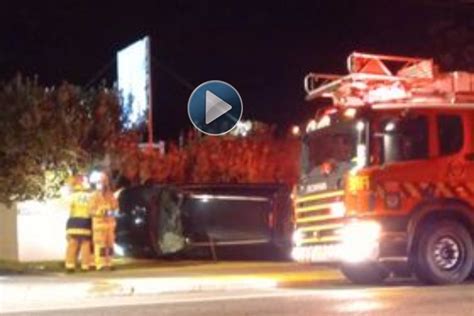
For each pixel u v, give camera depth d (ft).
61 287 48.49
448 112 47.98
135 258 68.74
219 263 64.08
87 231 59.11
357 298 41.78
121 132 71.41
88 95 68.08
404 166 47.03
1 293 46.93
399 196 46.88
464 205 47.80
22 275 56.54
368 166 46.60
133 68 97.76
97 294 48.29
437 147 47.67
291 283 51.29
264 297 43.83
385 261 46.98
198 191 65.10
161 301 43.96
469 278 50.96
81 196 59.31
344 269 51.75
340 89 49.52
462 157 48.01
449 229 47.60
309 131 50.75
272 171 89.86
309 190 50.11
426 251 47.19
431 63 48.65
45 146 64.75
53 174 65.51
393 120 46.75
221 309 39.37
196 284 49.80
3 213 68.28
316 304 39.93
